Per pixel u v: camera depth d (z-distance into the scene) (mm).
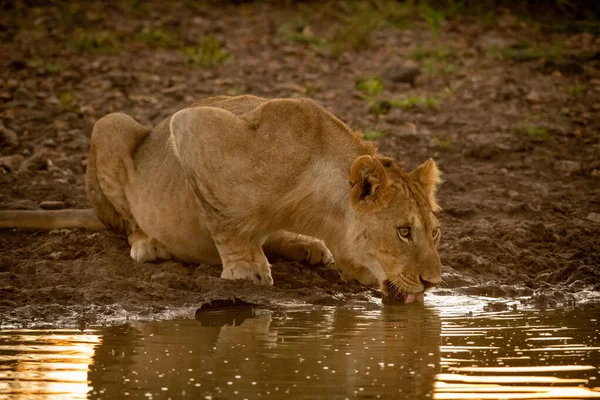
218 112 11367
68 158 17109
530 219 14961
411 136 18906
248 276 11445
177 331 9594
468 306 11047
